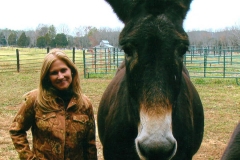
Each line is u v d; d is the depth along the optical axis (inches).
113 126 140.7
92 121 124.3
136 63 102.6
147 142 95.3
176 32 102.5
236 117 358.0
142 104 100.8
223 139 281.1
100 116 169.6
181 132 132.1
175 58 102.4
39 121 114.6
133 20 107.9
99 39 2223.2
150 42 100.6
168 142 95.4
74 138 117.3
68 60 117.5
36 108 115.6
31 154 117.0
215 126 319.6
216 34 2105.1
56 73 115.3
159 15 105.2
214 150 253.8
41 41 2463.1
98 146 258.2
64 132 114.8
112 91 159.9
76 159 119.8
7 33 3176.7
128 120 130.9
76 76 119.6
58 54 116.4
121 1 119.4
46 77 115.9
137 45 101.9
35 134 118.4
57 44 2437.3
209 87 577.6
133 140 132.6
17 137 117.4
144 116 99.2
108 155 146.3
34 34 2893.7
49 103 114.7
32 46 2689.5
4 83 641.0
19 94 506.3
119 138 137.0
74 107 117.9
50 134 114.3
